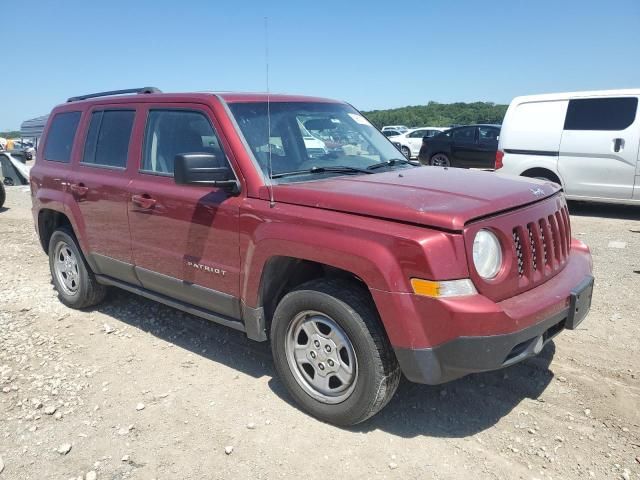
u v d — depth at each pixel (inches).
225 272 141.3
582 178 378.0
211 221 142.0
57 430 128.6
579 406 132.7
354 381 120.7
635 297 206.7
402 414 132.0
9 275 258.2
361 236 113.1
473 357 105.9
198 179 131.7
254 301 135.1
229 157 141.0
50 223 219.0
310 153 154.7
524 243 118.0
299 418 131.2
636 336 170.7
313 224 120.8
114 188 171.8
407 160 175.3
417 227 109.2
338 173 146.9
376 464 114.0
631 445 117.6
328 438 123.2
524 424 126.5
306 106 168.1
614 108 364.5
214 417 132.3
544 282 125.1
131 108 174.6
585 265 140.7
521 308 111.7
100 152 185.2
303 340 132.0
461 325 104.3
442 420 129.3
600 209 419.2
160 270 161.3
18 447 122.8
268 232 127.6
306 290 124.3
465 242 106.3
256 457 117.1
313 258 120.0
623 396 136.2
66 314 202.7
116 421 131.6
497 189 127.3
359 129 178.2
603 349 161.9
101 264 185.9
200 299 152.2
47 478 112.7
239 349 169.3
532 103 396.2
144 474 113.0
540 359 156.2
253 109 152.1
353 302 117.8
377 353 115.7
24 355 167.2
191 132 153.4
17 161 676.7
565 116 381.4
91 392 145.1
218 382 149.2
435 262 105.0
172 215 152.8
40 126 1095.0
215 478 111.2
